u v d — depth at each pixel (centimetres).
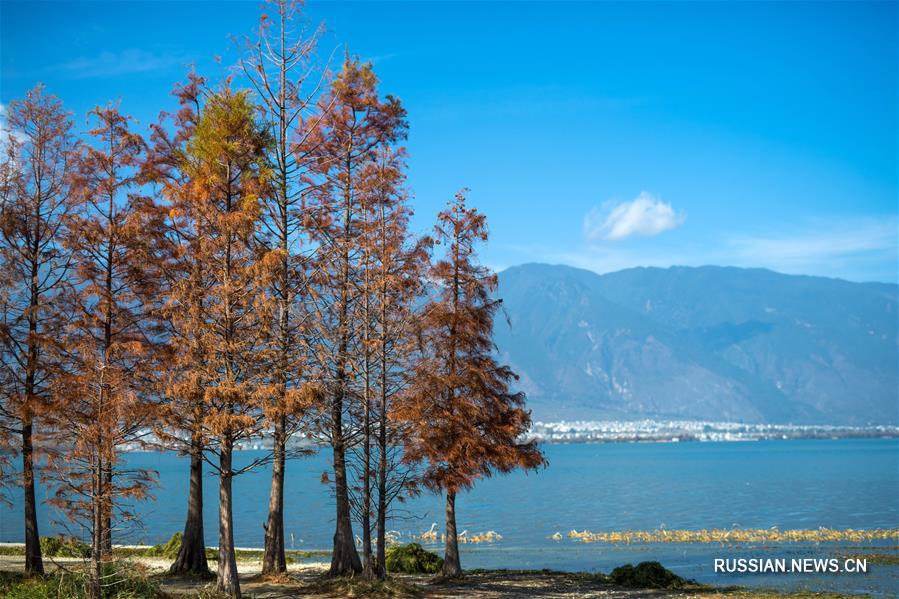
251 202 2403
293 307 2512
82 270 2591
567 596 2747
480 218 3020
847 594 3061
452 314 2922
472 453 2848
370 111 2972
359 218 2864
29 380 2473
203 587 2367
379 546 2636
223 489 2320
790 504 8344
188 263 2616
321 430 2659
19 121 2567
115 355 2403
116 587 2162
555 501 9250
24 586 2233
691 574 3716
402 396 2669
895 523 6350
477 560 4419
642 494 10256
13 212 2506
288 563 3578
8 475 2462
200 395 2278
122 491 2131
